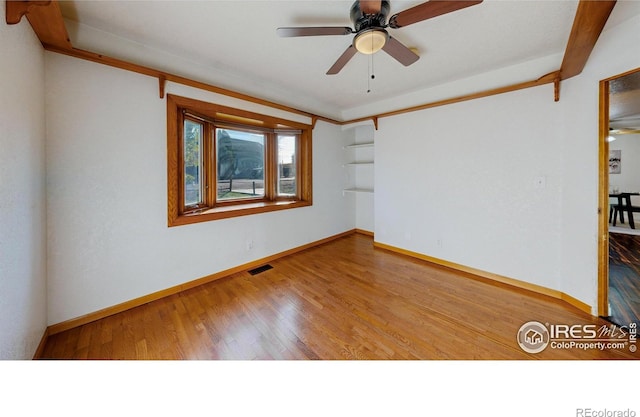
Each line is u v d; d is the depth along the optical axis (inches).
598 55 76.3
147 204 90.7
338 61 77.5
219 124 125.5
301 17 71.4
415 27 76.3
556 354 65.1
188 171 112.0
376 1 54.8
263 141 151.6
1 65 46.3
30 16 55.7
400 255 146.8
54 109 70.9
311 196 159.9
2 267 46.6
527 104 99.4
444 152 126.3
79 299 77.6
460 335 73.5
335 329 76.8
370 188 190.9
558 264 94.7
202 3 65.4
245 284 109.1
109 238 82.7
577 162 85.7
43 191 67.7
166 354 65.7
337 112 172.7
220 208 124.6
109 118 80.7
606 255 79.7
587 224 83.0
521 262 104.1
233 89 112.3
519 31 78.5
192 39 83.0
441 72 109.2
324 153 168.1
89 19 72.2
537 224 99.2
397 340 71.4
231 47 88.0
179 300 94.8
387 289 104.0
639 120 179.9
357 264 133.0
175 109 96.0
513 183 104.7
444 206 128.0
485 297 96.7
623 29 69.1
